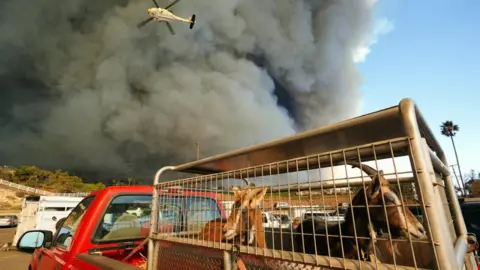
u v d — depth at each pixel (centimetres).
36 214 1307
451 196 172
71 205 1412
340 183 144
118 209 320
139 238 324
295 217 137
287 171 132
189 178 196
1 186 6588
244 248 135
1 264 1041
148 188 356
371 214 144
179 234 196
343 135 135
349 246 161
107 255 289
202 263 162
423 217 87
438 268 81
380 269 89
